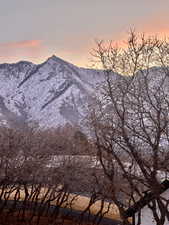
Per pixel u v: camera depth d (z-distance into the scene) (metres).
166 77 16.38
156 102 16.30
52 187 38.84
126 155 18.50
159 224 15.58
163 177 20.00
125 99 16.34
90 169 28.11
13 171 32.34
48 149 32.72
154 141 15.88
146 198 17.02
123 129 15.41
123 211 16.39
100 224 37.91
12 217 38.25
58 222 38.19
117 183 19.34
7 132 32.44
